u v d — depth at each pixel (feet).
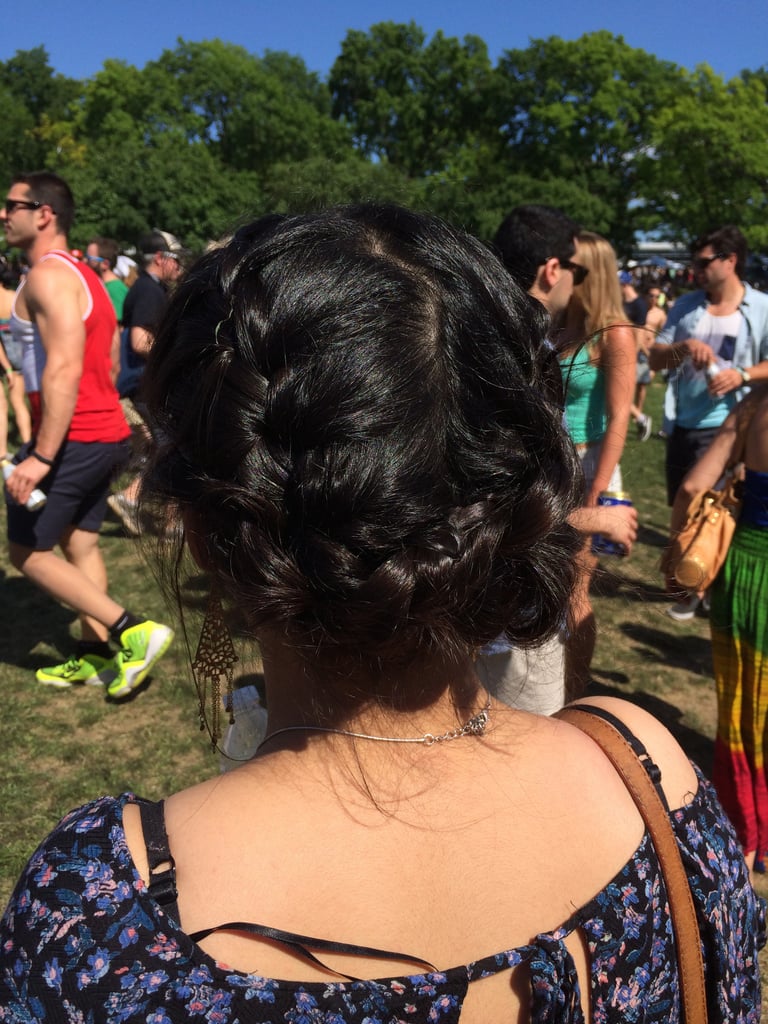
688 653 13.92
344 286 1.98
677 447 14.42
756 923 2.53
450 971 1.96
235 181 86.94
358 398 1.89
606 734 2.50
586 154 133.39
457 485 1.98
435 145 149.89
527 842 2.15
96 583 12.19
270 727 2.38
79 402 10.84
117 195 73.41
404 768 2.17
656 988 2.17
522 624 2.24
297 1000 1.85
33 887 1.97
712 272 13.98
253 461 1.92
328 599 1.90
